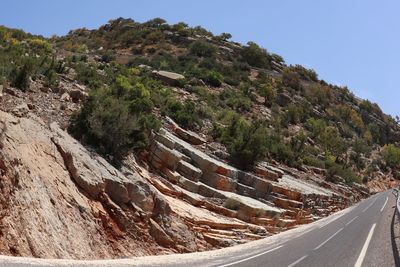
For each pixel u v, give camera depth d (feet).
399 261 37.55
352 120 299.99
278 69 308.81
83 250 43.62
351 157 235.81
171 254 52.95
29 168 44.21
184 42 288.92
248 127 113.80
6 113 50.14
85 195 50.83
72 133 64.90
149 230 55.93
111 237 49.73
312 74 332.19
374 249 46.44
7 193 38.45
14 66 84.79
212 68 231.91
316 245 54.75
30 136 49.98
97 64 160.66
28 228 38.70
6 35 167.94
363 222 80.64
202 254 52.95
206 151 103.19
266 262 43.01
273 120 189.06
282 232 81.05
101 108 66.39
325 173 161.17
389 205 119.44
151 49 270.05
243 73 241.14
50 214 42.63
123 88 98.32
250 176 96.48
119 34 314.14
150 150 80.48
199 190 82.94
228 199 81.56
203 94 167.73
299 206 100.58
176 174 80.38
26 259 33.27
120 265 38.42
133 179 61.93
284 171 133.08
